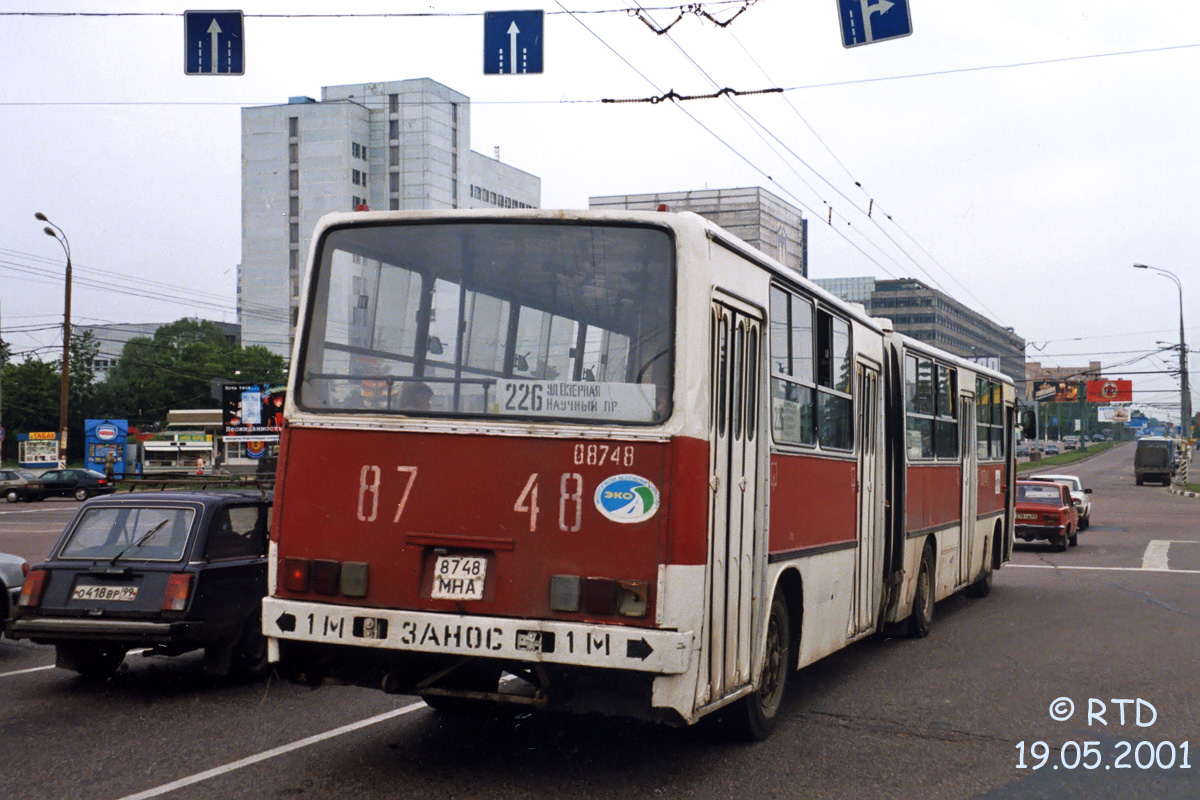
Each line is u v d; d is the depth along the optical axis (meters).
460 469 5.85
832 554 8.30
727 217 58.66
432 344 6.09
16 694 8.52
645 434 5.62
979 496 14.68
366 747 6.81
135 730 7.28
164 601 8.23
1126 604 14.48
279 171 105.19
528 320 5.94
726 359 6.18
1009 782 6.27
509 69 12.90
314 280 6.38
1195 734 7.43
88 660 8.84
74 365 98.12
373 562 5.92
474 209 6.14
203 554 8.47
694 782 6.15
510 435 5.80
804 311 7.70
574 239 5.95
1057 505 24.12
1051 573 18.88
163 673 9.43
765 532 6.68
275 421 47.03
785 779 6.23
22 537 25.22
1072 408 162.12
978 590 15.30
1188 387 55.12
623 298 5.82
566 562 5.62
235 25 12.88
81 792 5.83
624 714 5.60
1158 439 68.88
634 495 5.59
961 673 9.60
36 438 62.16
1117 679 9.30
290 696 8.41
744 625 6.40
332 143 103.25
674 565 5.50
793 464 7.34
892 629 11.28
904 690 8.86
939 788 6.13
